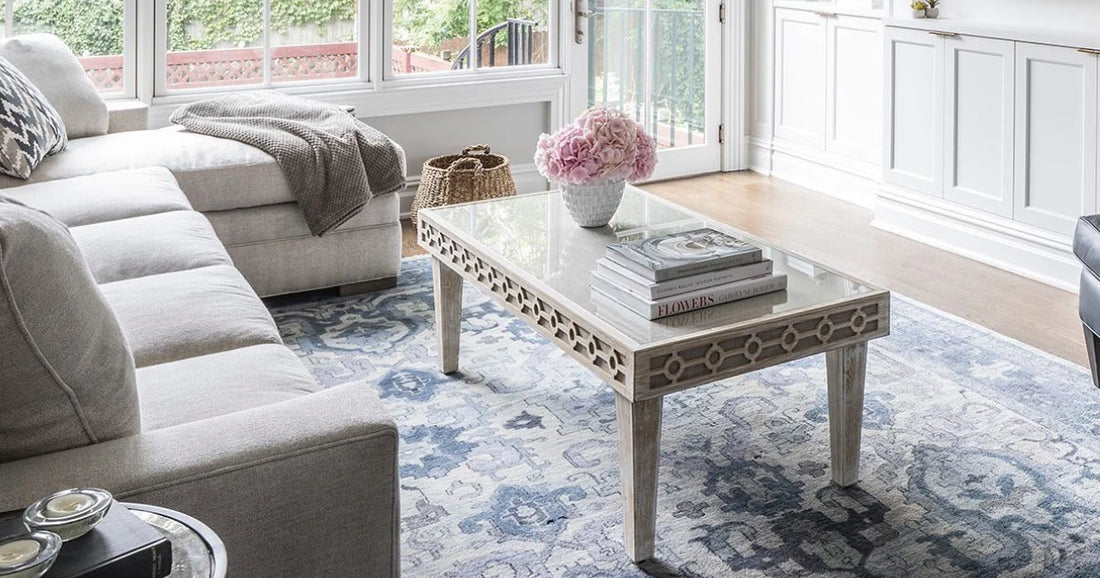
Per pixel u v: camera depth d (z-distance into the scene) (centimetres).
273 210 392
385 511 173
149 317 242
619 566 231
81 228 303
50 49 418
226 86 488
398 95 514
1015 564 227
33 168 364
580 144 294
